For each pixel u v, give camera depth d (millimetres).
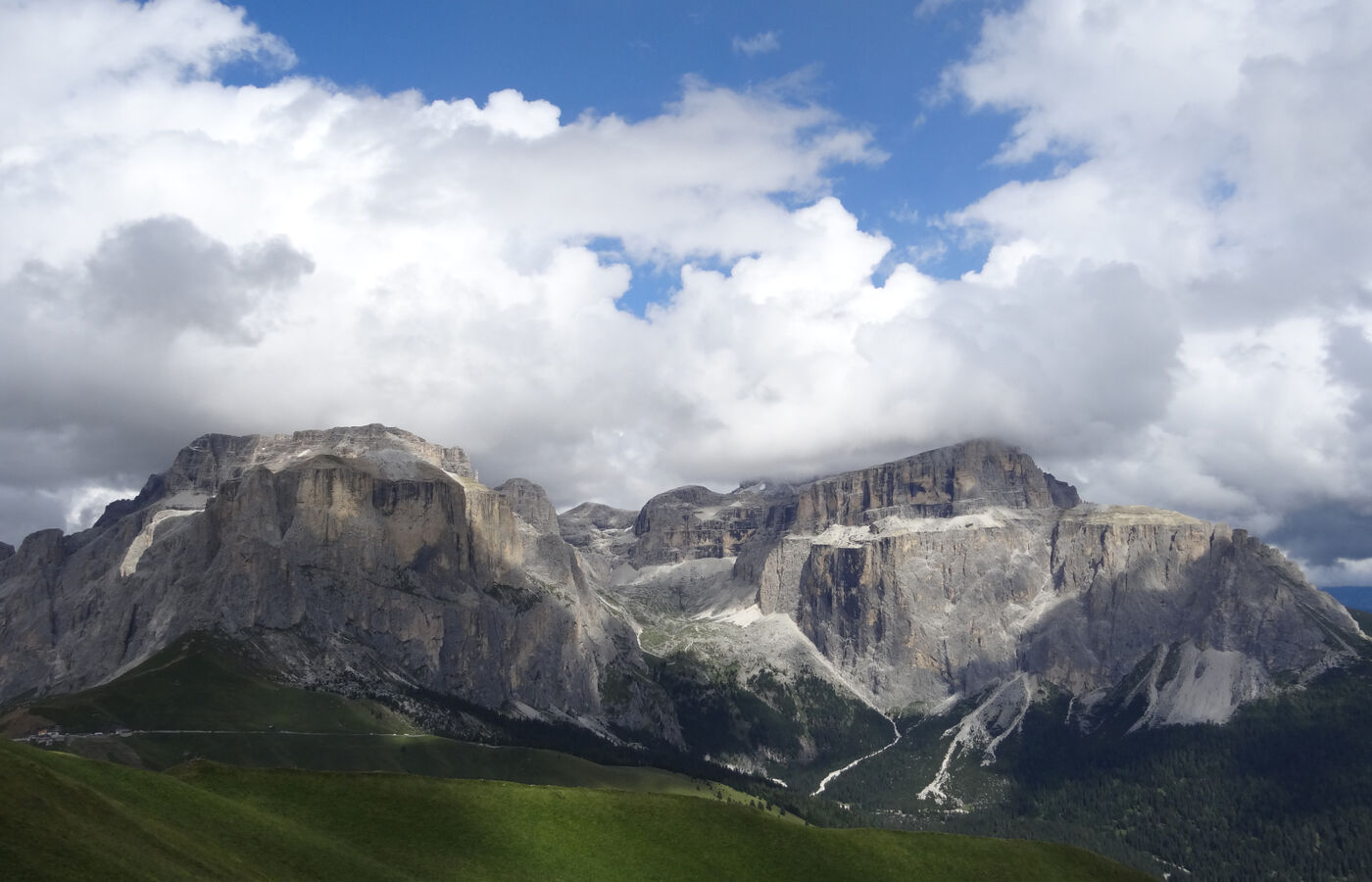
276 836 169125
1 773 134250
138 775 169500
